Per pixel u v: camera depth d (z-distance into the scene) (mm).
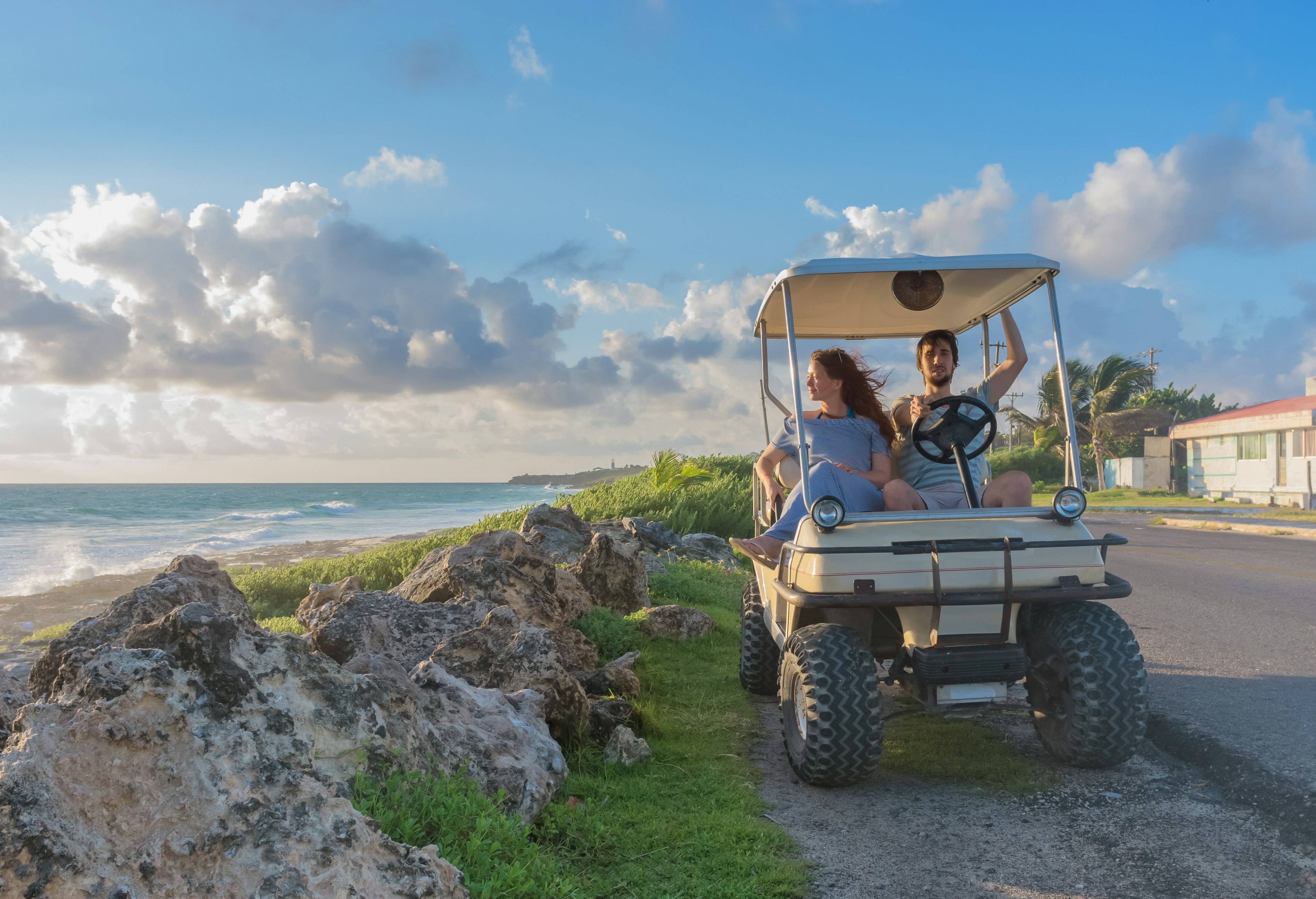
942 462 4891
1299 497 32688
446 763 3350
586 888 3008
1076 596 3986
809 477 4547
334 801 2477
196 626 2715
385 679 3389
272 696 2807
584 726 4574
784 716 4441
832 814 3854
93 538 38594
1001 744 4805
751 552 4816
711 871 3188
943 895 3072
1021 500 4586
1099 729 4051
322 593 8438
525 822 3355
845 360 5176
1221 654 7113
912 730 5086
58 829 2174
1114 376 52188
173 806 2338
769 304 5418
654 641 7176
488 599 6102
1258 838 3527
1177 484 44500
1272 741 4680
